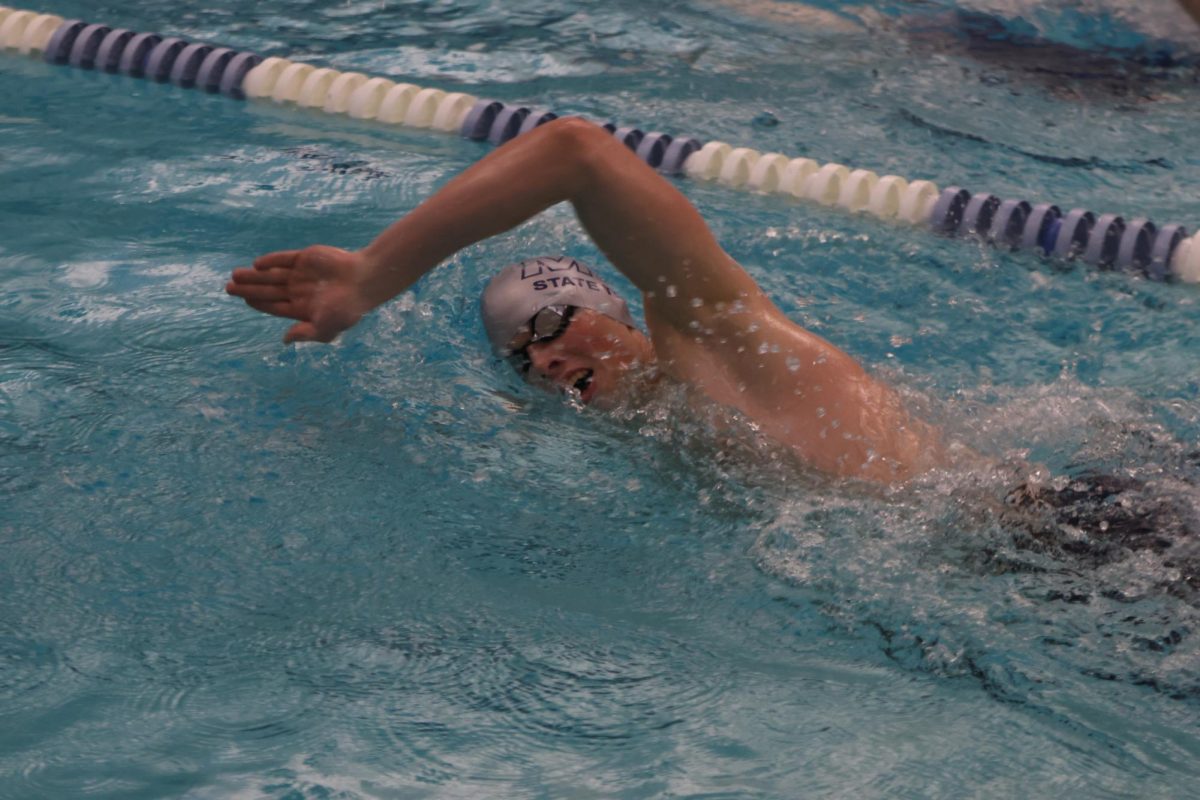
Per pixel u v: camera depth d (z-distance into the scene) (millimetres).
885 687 2705
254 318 4578
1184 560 3068
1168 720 2578
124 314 4574
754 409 3684
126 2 9211
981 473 3514
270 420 3861
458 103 7344
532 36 8812
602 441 3812
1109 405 4074
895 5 9555
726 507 3441
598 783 2373
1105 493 3361
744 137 7070
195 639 2814
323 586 3045
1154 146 7109
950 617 2943
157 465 3562
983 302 5176
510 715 2578
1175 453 3623
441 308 4738
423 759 2430
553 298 4160
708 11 9391
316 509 3383
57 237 5297
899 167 6719
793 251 5633
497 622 2922
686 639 2879
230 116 7234
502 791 2346
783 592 3066
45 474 3480
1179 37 8961
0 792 2305
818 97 7766
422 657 2771
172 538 3215
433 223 3521
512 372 4219
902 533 3281
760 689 2688
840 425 3596
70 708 2561
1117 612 2924
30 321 4484
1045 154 6961
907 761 2455
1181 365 4602
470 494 3500
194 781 2346
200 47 7879
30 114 7000
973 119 7473
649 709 2613
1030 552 3164
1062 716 2594
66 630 2828
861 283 5316
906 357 4605
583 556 3225
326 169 6398
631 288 5059
